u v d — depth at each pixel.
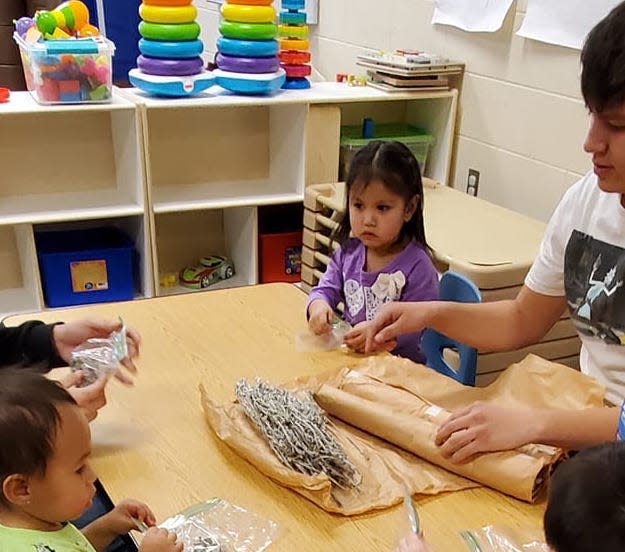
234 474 0.99
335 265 1.72
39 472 0.81
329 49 3.23
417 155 2.71
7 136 2.37
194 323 1.41
